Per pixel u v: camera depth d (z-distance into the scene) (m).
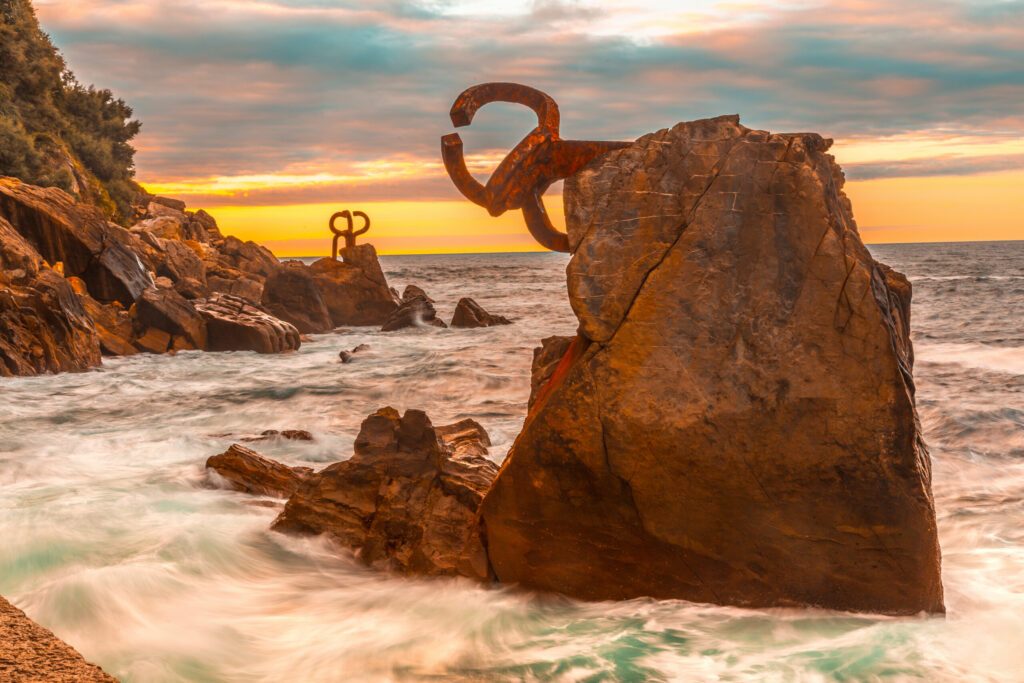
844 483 4.59
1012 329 27.80
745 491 4.70
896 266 86.38
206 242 47.59
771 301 4.68
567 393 4.90
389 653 4.68
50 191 27.17
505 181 5.08
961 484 9.23
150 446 10.96
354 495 6.22
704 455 4.71
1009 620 4.82
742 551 4.77
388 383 18.23
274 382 18.95
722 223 4.79
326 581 5.72
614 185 4.99
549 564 5.15
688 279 4.77
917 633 4.52
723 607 4.85
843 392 4.58
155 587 5.53
